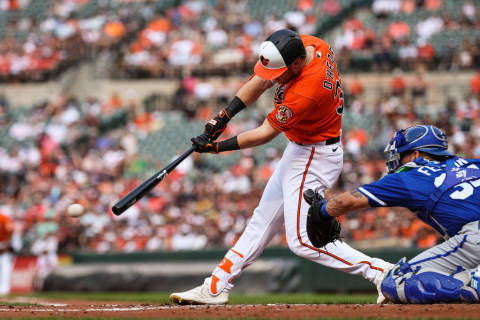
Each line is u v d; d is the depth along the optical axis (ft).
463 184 49.03
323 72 54.34
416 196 48.75
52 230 181.98
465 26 246.88
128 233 177.68
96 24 272.31
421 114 218.38
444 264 49.73
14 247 160.97
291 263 133.80
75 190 200.95
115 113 238.89
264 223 59.31
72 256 160.56
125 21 271.49
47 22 277.44
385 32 247.70
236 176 197.06
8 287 158.71
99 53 263.29
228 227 169.27
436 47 241.14
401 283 50.44
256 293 134.31
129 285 146.20
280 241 155.12
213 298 59.26
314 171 56.95
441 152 51.19
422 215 50.16
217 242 167.43
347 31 242.17
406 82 228.63
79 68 260.62
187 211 181.78
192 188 192.95
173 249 163.22
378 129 209.46
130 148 225.15
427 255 50.62
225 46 253.24
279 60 52.60
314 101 53.88
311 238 50.90
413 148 51.24
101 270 149.59
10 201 199.52
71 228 176.86
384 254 123.34
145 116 234.99
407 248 124.57
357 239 152.15
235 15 265.75
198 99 240.12
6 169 218.38
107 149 221.25
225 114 57.11
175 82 249.14
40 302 83.10
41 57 263.90
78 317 45.78
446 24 247.70
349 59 237.04
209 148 57.00
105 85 253.24
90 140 224.12
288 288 132.77
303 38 56.18
